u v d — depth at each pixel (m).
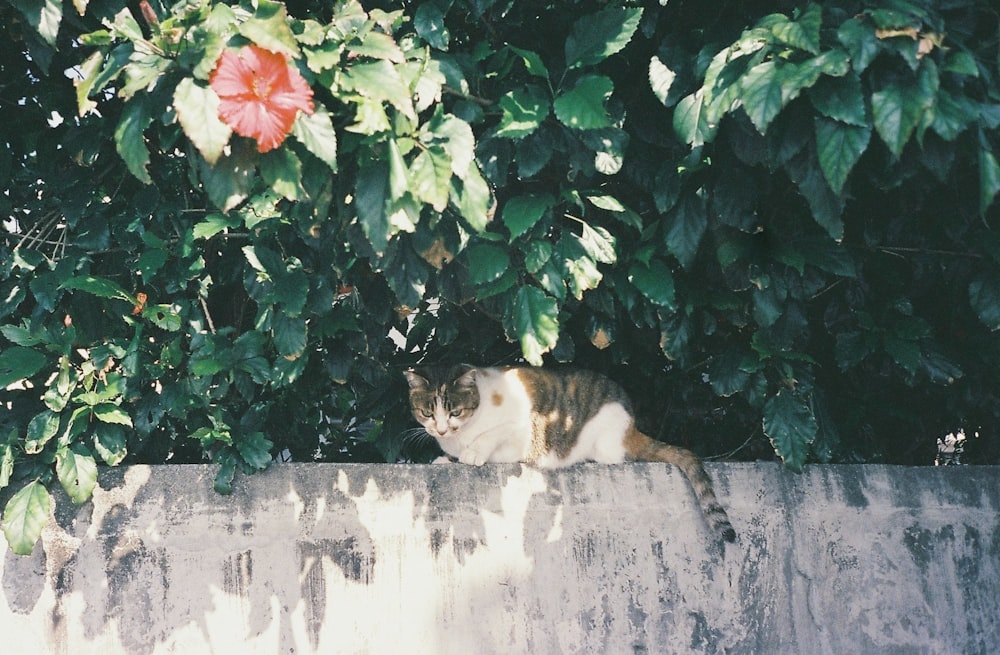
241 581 2.00
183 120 1.57
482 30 1.93
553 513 2.07
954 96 1.69
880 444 2.37
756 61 1.71
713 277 2.03
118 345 1.97
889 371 2.12
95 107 2.00
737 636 2.09
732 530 2.07
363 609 2.02
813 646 2.11
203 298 2.02
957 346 2.19
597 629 2.06
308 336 2.04
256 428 2.04
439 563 2.04
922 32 1.67
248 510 2.01
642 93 1.96
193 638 1.98
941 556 2.17
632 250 2.00
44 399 1.93
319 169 1.70
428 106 1.82
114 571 1.97
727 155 1.87
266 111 1.57
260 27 1.58
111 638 1.96
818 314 2.21
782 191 2.01
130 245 1.97
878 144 1.79
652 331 2.16
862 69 1.65
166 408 1.99
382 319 2.01
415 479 2.05
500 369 2.26
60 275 1.94
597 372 2.30
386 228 1.71
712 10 1.91
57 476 1.97
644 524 2.09
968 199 2.01
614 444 2.21
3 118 2.04
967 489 2.19
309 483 2.03
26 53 2.00
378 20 1.77
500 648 2.04
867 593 2.14
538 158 1.84
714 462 2.15
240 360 1.97
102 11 1.75
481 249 1.89
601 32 1.83
